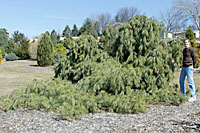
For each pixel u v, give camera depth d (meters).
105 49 6.35
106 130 3.29
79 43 6.09
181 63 5.98
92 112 4.48
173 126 3.42
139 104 4.28
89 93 4.92
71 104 4.20
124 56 6.01
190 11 32.97
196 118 3.87
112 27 6.35
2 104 4.57
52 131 3.26
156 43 5.74
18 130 3.29
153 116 4.08
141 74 5.14
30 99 4.60
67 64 6.11
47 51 16.94
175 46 5.89
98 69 5.39
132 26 6.04
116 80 4.88
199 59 15.03
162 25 6.21
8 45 34.09
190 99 5.41
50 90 4.76
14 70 14.38
